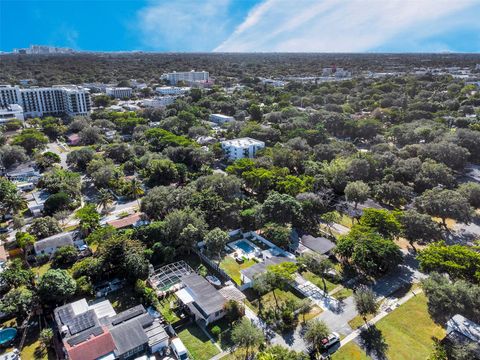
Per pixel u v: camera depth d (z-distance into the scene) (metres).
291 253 72.06
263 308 56.22
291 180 92.44
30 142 136.25
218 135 157.12
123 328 47.78
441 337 49.78
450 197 79.00
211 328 51.56
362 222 72.75
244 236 79.12
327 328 48.94
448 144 112.81
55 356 46.72
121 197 99.25
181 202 81.50
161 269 64.50
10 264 65.38
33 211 87.06
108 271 63.03
